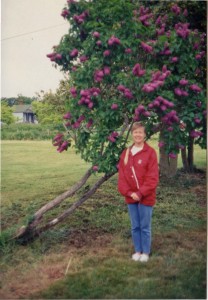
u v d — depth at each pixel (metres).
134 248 3.88
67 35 3.92
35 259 3.82
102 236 4.02
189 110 3.77
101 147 3.85
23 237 4.00
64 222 4.14
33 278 3.65
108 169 3.78
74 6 3.81
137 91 3.63
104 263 3.75
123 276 3.61
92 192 4.04
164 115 3.67
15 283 3.61
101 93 3.79
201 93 3.78
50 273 3.69
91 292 3.48
